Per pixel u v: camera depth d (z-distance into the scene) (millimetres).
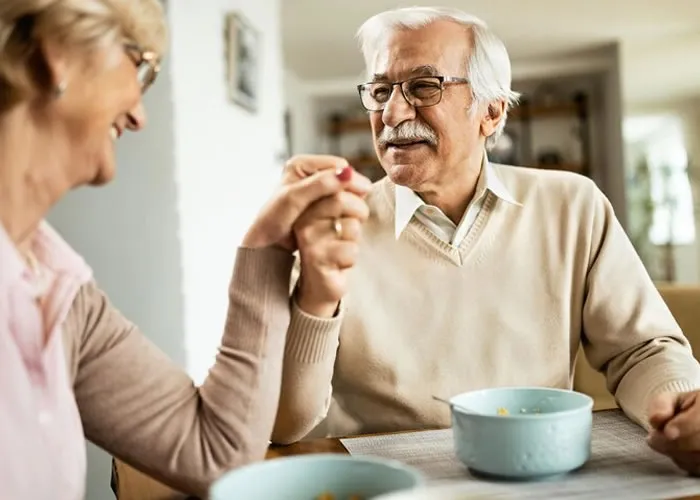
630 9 4137
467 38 1172
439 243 1187
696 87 5047
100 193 2197
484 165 1219
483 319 1161
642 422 939
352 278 1176
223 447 759
